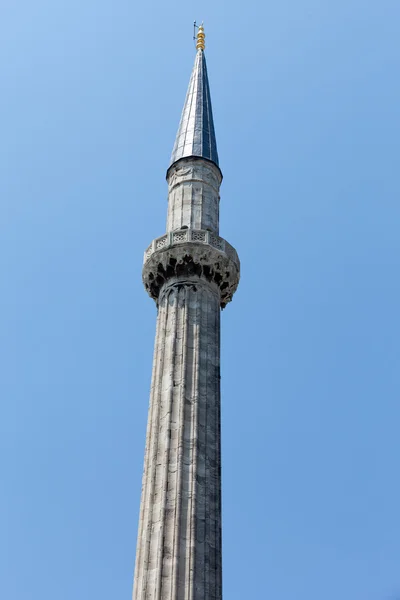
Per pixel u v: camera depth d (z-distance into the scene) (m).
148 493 32.50
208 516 31.84
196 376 35.19
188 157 42.88
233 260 39.78
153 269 39.06
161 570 30.16
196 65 49.38
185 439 33.38
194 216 40.88
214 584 30.55
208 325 37.25
